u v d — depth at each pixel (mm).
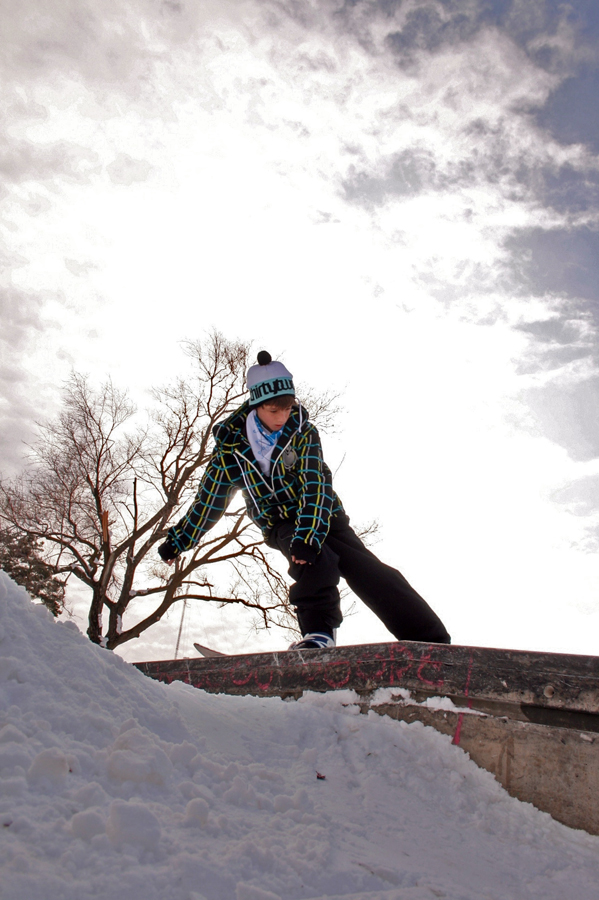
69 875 1265
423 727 2787
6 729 1689
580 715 2504
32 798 1490
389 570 3613
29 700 1890
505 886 1906
